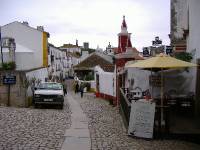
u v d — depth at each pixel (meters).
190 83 19.59
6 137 13.49
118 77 29.53
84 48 134.50
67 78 100.31
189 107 18.33
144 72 22.95
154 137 13.95
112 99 33.56
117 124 18.39
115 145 12.58
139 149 11.93
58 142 12.95
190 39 20.27
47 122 18.30
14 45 48.50
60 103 27.95
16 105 27.83
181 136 13.95
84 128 16.62
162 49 24.69
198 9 18.20
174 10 27.08
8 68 45.31
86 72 80.12
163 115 14.30
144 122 13.94
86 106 31.39
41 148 11.76
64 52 100.25
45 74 52.12
